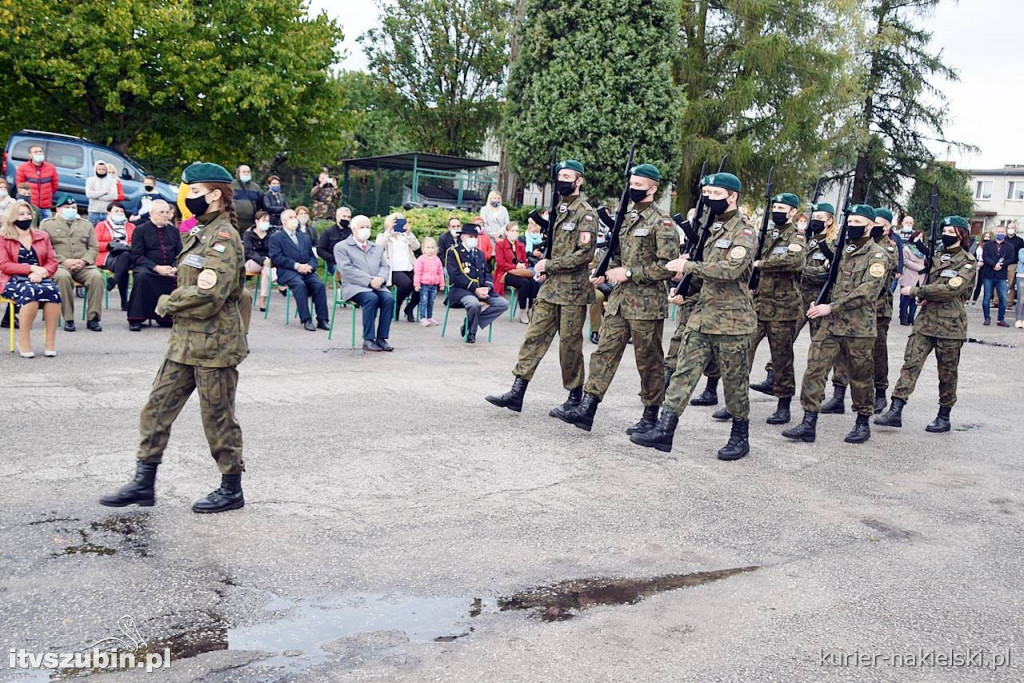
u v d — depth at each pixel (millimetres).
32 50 20250
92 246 10680
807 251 9367
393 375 9039
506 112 20203
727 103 23453
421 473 5781
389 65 31969
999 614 4121
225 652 3400
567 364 7305
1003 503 5910
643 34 18656
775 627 3850
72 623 3551
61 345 9477
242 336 4746
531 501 5359
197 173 4555
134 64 21109
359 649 3480
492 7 30891
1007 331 16656
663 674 3385
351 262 10539
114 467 5453
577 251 7055
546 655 3502
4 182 12836
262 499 5098
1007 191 54656
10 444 5805
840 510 5547
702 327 6344
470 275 11648
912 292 7977
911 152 35844
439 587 4090
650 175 6789
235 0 22578
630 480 5906
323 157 27156
